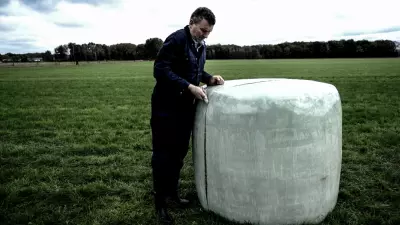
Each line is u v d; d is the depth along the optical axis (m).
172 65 3.14
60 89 17.22
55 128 7.64
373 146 5.59
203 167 3.20
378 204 3.52
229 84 3.35
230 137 2.86
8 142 6.37
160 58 3.09
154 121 3.27
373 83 17.27
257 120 2.73
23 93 15.47
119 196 3.91
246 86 3.13
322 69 34.59
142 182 4.34
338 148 3.06
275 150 2.75
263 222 2.92
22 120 8.66
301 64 50.38
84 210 3.59
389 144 5.66
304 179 2.83
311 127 2.78
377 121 7.67
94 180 4.42
